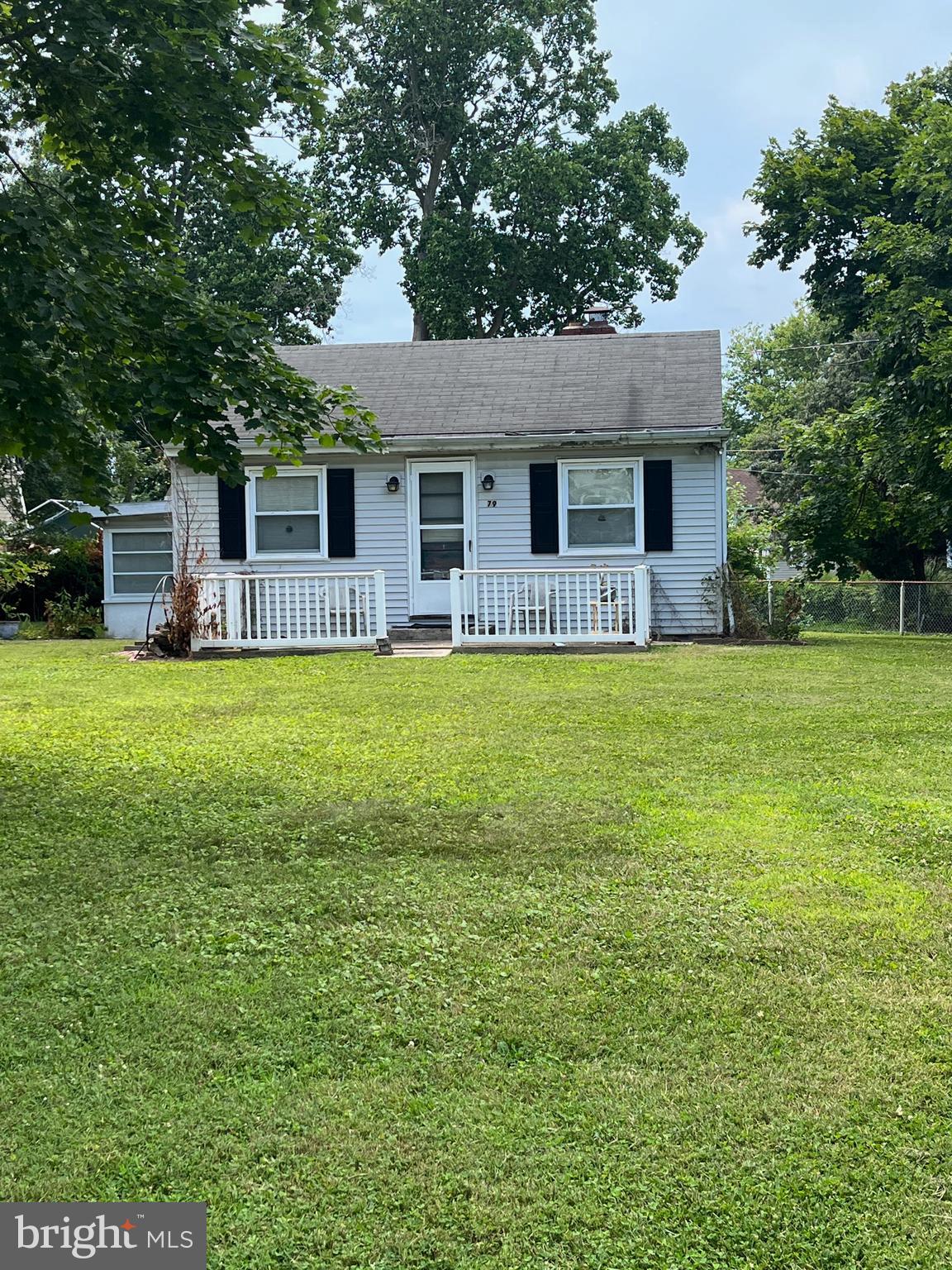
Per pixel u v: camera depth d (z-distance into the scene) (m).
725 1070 3.59
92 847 5.94
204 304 7.20
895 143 25.06
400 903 5.06
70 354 6.93
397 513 17.61
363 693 11.16
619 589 15.41
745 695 10.73
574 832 6.06
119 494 8.02
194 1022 3.93
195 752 8.36
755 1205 2.94
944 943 4.54
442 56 37.12
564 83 38.84
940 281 19.91
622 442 16.89
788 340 48.91
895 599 23.36
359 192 38.88
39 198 6.82
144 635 23.61
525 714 9.77
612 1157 3.14
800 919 4.81
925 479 19.36
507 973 4.31
